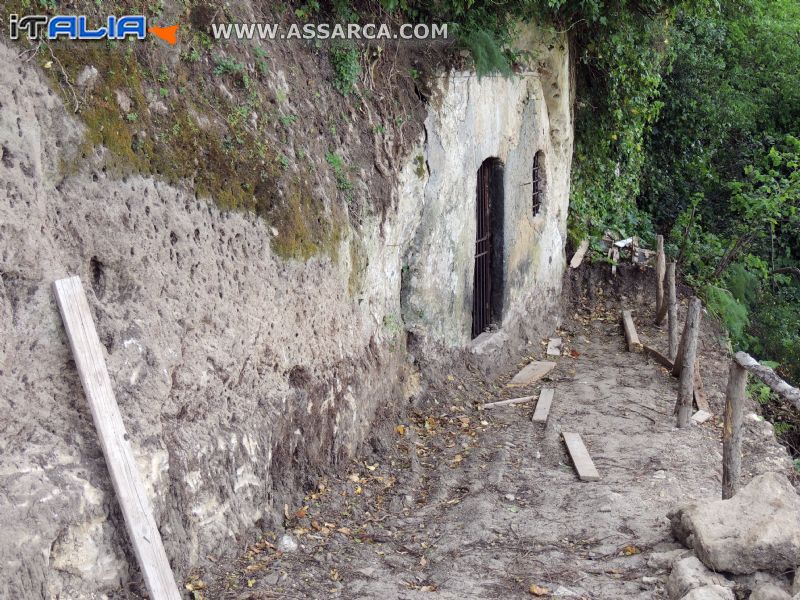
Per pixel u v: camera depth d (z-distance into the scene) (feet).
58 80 14.05
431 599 16.33
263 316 18.69
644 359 36.81
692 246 53.98
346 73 23.57
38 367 13.41
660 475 23.38
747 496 17.15
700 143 64.39
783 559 15.31
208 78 18.24
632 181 55.01
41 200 13.50
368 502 21.07
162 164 16.02
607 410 29.45
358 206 23.21
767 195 54.95
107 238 14.66
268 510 18.72
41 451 13.37
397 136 25.39
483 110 31.30
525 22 34.24
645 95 49.57
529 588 16.79
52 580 13.17
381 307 25.20
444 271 29.32
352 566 17.74
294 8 22.56
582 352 38.04
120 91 15.37
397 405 26.17
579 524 19.95
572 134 43.62
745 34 68.08
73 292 13.70
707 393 32.12
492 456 24.66
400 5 25.43
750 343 54.34
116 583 14.15
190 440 16.38
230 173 17.92
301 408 20.25
